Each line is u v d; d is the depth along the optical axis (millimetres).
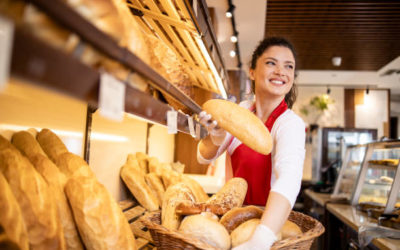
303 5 4246
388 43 5527
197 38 1348
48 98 523
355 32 5121
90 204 740
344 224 2717
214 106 955
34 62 274
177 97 735
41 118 960
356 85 8219
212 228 858
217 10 3760
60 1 312
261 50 1497
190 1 1004
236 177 1388
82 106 1210
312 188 4559
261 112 1521
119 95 430
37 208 616
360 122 8297
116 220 770
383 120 8297
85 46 378
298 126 1258
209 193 2328
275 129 1305
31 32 302
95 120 1340
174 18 1199
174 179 1661
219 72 1958
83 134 1236
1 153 646
